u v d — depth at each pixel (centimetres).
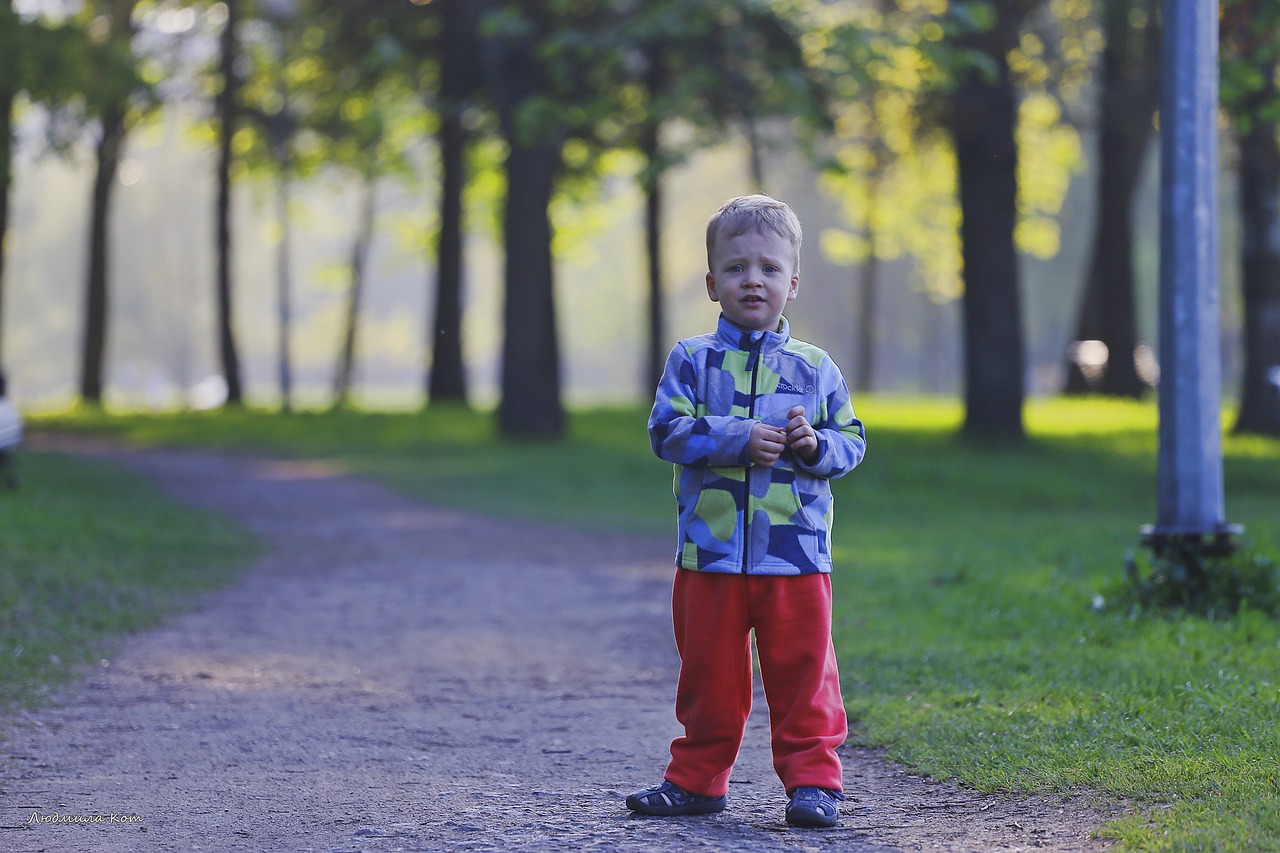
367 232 3809
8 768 430
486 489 1507
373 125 2522
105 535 958
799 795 348
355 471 1752
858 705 491
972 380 1736
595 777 416
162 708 519
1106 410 2242
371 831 357
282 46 2531
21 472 1415
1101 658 548
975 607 696
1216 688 474
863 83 1449
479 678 583
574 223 3397
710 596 352
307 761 441
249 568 934
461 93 2112
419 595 827
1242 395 1864
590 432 2111
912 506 1352
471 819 367
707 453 341
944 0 1612
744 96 1579
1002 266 1717
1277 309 1827
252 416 2666
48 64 1680
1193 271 671
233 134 2839
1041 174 3017
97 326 3116
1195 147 671
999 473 1488
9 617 658
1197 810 340
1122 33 1568
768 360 355
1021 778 384
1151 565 687
